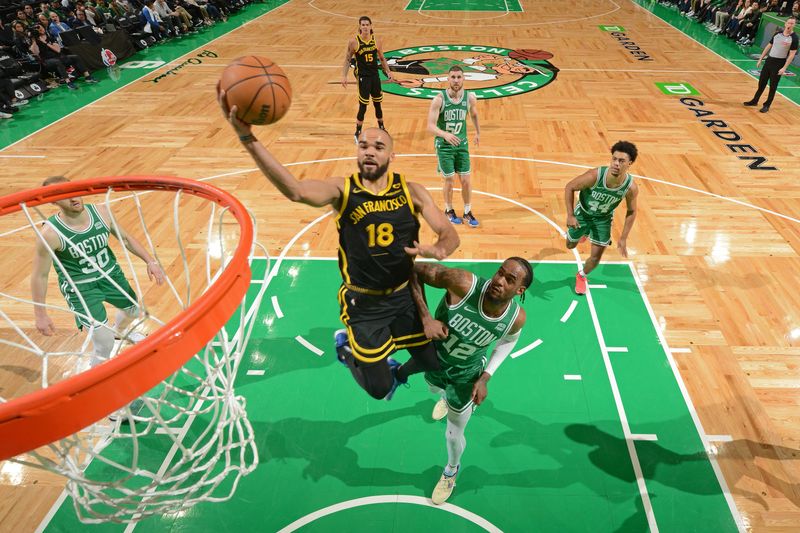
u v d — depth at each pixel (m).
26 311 5.48
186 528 3.55
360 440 4.18
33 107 11.27
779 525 3.52
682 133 9.52
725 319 5.32
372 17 19.17
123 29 14.79
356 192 2.60
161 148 9.14
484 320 3.04
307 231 6.82
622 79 12.48
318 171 8.29
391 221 2.65
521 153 8.84
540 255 6.34
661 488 3.77
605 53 14.66
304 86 12.20
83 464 3.90
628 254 6.31
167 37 16.56
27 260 6.33
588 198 5.14
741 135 9.43
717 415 4.31
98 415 1.84
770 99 10.30
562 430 4.22
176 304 5.54
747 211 7.14
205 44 15.88
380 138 2.51
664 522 3.55
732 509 3.62
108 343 4.28
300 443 4.15
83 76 13.22
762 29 15.22
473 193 7.67
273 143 9.28
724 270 6.03
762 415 4.30
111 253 4.24
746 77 12.59
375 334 2.90
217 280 2.32
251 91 2.16
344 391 4.61
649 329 5.21
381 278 2.79
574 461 3.97
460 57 14.39
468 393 3.35
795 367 4.76
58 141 9.47
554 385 4.62
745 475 3.84
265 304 5.59
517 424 4.28
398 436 4.21
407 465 3.98
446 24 18.12
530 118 10.29
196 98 11.52
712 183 7.83
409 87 12.16
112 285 4.24
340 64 13.80
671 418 4.29
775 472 3.86
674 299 5.60
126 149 9.12
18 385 4.57
